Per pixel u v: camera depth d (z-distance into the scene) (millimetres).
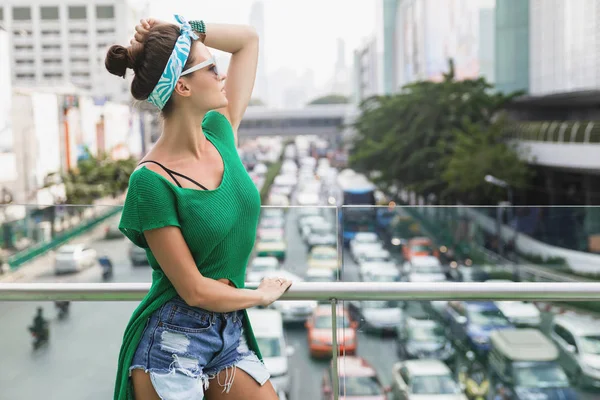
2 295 1746
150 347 1284
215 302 1258
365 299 1688
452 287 1681
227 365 1345
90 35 103375
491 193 31781
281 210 2311
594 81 41500
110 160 39562
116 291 1731
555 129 29594
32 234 3018
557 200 32688
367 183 44906
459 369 1963
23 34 103938
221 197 1277
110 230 3107
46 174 35312
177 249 1233
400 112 38719
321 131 89000
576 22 43219
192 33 1271
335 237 2342
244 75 1514
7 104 32250
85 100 41375
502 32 52781
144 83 1250
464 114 37562
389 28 81375
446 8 61594
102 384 1775
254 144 107188
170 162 1282
